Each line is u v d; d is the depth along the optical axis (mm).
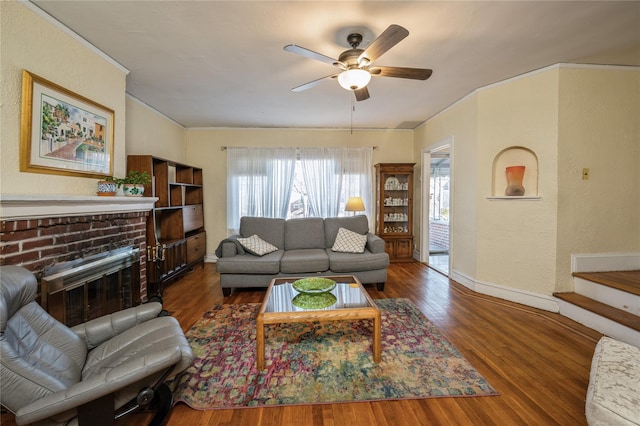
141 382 1236
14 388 1059
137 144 3484
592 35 2127
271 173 4789
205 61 2508
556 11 1830
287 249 3873
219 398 1590
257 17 1889
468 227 3416
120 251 2344
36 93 1704
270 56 2424
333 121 4523
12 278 1243
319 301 2102
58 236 1799
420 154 4770
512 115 2908
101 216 2170
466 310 2775
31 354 1212
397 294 3250
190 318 2652
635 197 2734
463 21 1932
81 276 1937
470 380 1720
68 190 1954
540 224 2773
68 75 1969
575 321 2500
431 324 2477
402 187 4930
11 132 1590
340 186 4859
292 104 3688
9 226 1490
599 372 1245
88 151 2125
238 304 2990
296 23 1957
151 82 2961
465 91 3268
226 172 4863
